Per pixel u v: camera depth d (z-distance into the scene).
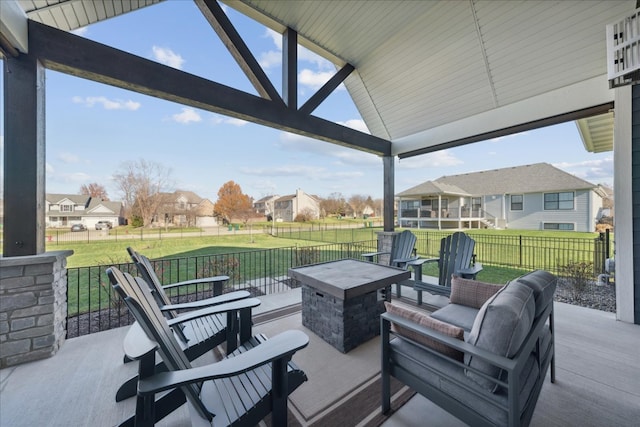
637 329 2.94
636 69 2.39
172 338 1.57
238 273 5.51
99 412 1.75
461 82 4.37
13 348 2.23
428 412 1.75
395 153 5.88
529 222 15.15
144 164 16.25
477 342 1.36
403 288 4.60
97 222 17.88
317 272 3.07
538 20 3.36
